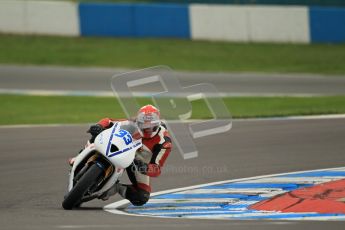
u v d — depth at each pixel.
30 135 48.31
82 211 28.23
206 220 25.50
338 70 81.38
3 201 31.08
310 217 26.12
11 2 95.38
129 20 96.12
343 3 101.69
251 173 36.94
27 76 77.69
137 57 86.31
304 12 94.81
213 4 105.19
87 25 96.06
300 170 37.31
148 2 115.44
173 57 86.56
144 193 29.41
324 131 47.75
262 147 43.44
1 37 93.75
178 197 31.81
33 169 38.06
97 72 79.50
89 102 65.94
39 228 23.25
